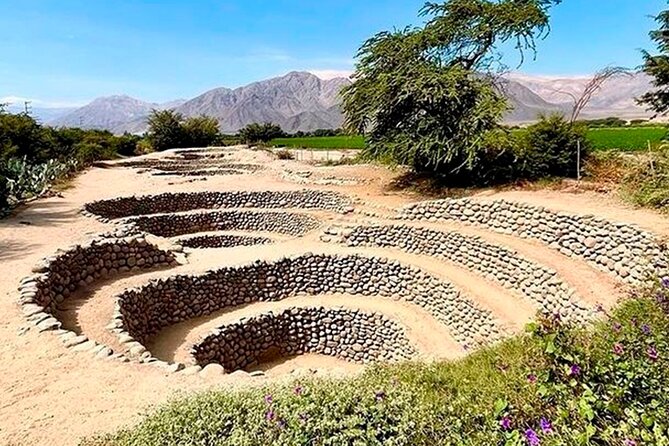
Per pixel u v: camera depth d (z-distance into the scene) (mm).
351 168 27844
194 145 59656
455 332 13219
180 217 20500
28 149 30875
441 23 21344
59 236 14570
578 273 11508
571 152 17031
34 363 7199
